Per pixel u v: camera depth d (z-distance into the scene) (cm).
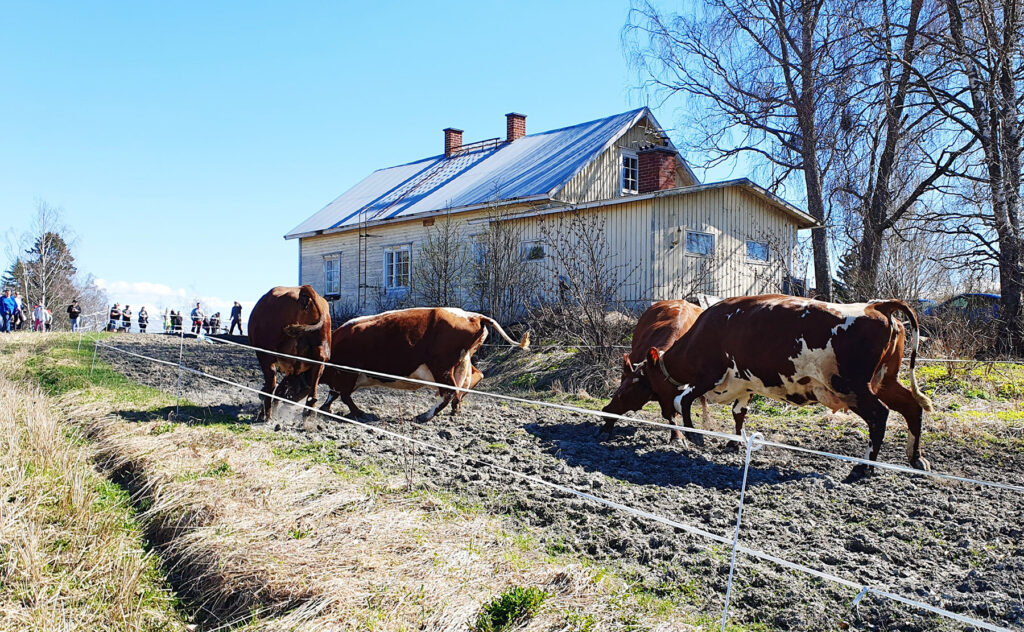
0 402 953
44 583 506
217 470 731
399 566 511
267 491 665
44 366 1477
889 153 2134
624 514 657
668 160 2253
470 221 2481
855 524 646
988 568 544
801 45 2450
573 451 923
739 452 921
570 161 2473
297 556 525
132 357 1855
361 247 2967
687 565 549
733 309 914
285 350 1023
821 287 2330
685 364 967
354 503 643
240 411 1137
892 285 1659
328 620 443
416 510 642
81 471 738
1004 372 1365
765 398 1233
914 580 525
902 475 790
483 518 635
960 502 696
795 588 510
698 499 713
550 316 1775
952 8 1869
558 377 1532
